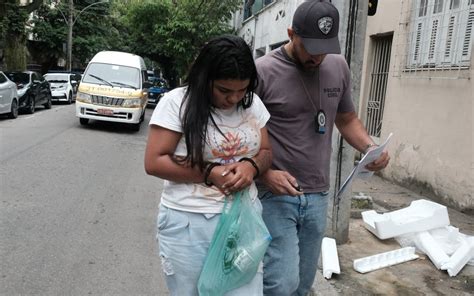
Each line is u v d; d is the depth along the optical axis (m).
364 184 7.88
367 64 9.33
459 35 6.45
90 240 4.75
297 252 2.60
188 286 2.11
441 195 6.68
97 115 12.97
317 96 2.56
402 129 7.86
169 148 2.02
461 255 4.15
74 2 33.06
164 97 2.07
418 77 7.43
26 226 5.03
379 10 8.79
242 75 1.92
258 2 18.41
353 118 2.93
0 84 13.51
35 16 32.31
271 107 2.53
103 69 13.72
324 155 2.66
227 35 2.00
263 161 2.15
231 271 2.05
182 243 2.06
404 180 7.71
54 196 6.24
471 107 6.11
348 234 4.77
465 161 6.17
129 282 3.90
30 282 3.80
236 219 2.05
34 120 14.52
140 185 7.21
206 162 2.04
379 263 4.19
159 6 24.86
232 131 2.06
